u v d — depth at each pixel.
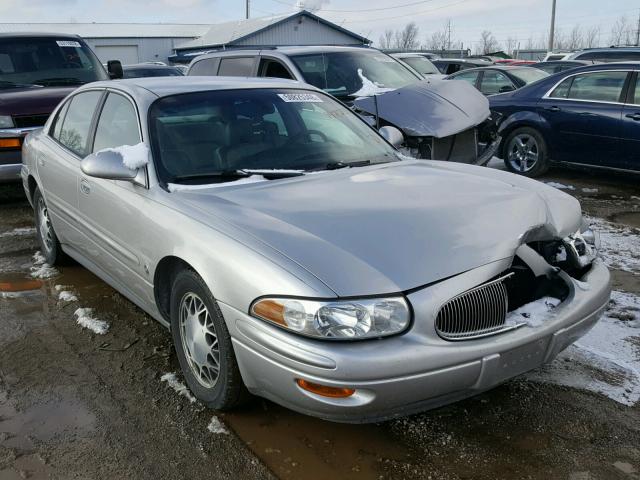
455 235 2.68
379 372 2.29
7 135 6.97
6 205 7.55
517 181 3.52
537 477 2.54
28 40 8.65
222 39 39.84
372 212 2.84
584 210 6.81
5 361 3.60
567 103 8.00
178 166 3.40
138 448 2.78
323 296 2.34
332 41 39.44
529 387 3.19
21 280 4.91
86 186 3.95
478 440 2.78
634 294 4.39
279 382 2.45
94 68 8.88
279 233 2.66
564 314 2.73
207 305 2.80
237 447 2.77
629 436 2.79
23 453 2.75
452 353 2.39
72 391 3.26
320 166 3.65
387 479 2.55
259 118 3.84
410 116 6.09
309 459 2.68
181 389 3.24
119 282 3.84
